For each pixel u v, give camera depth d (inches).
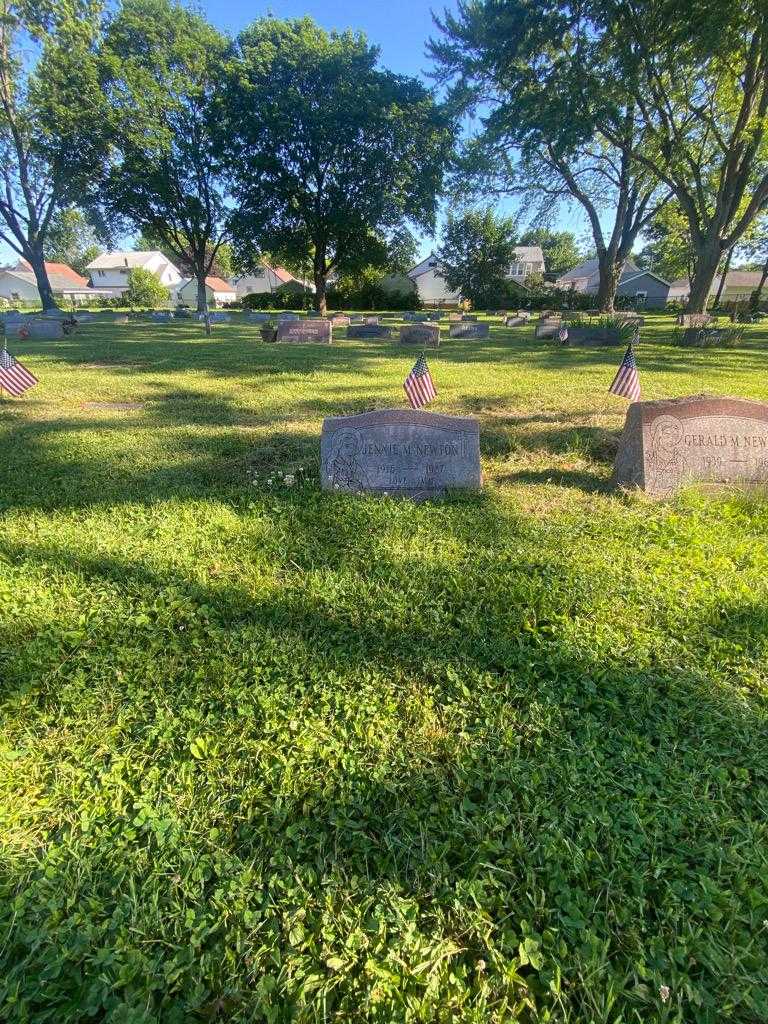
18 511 174.1
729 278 2645.2
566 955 60.3
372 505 178.7
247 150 1348.4
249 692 98.1
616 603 123.1
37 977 58.3
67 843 72.4
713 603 122.6
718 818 74.9
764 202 911.0
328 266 1595.7
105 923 62.9
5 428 276.2
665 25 746.2
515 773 82.2
